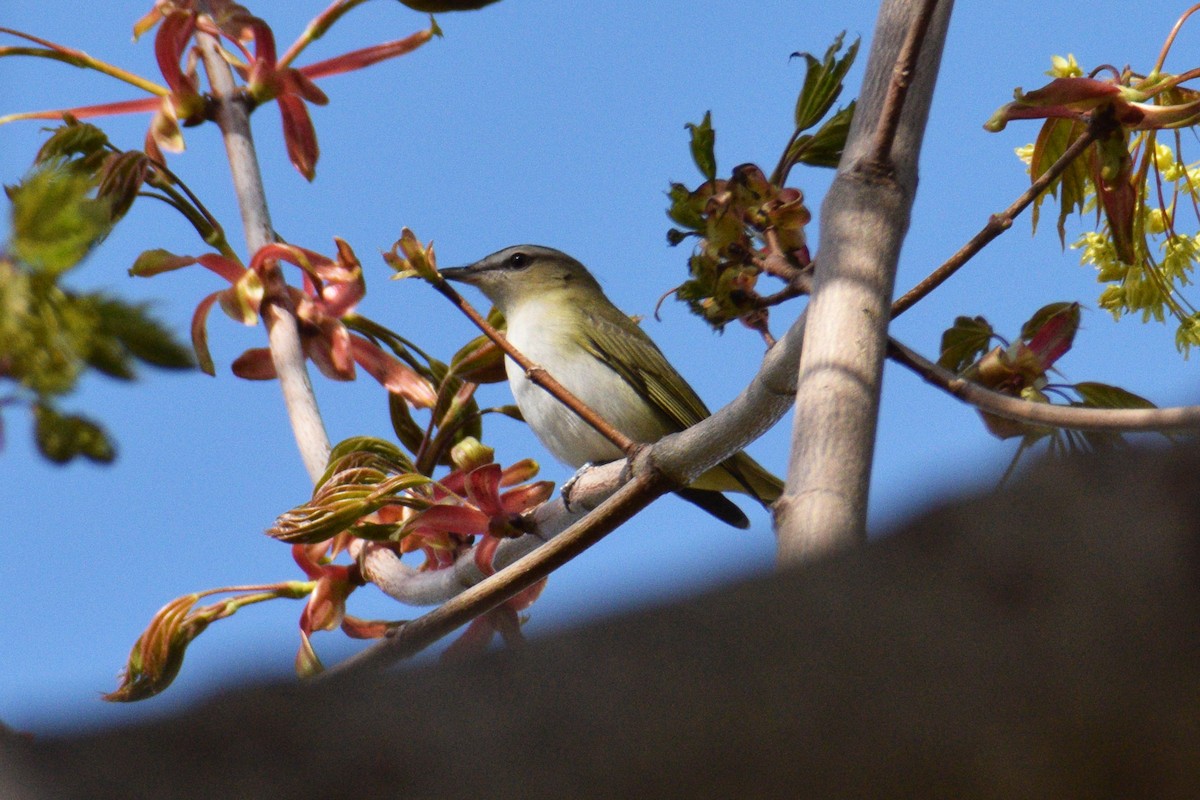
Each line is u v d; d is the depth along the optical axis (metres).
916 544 1.83
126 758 1.83
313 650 8.57
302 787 1.84
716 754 1.82
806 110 7.83
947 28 6.16
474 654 1.98
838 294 5.31
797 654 1.82
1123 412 5.34
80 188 2.65
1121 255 7.36
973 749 1.78
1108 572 1.76
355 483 8.28
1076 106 7.07
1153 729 1.74
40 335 2.52
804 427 4.98
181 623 8.28
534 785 1.83
